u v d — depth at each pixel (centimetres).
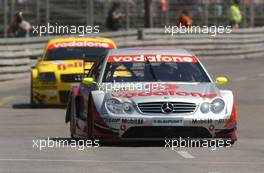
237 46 10669
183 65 3812
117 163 3005
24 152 3350
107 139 3466
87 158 3147
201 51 10288
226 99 3534
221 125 3466
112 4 10081
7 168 2858
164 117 3419
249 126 4753
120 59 3822
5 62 7969
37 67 5869
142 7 10650
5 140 3878
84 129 3691
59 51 5984
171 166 2934
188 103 3450
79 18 9619
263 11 11662
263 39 11200
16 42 8100
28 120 4994
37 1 9350
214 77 8088
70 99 4094
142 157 3181
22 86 7550
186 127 3431
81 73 5688
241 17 11331
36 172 2762
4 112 5531
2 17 9156
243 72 8669
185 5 10838
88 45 6038
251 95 6706
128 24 10369
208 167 2923
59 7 9481
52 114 5375
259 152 3403
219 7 10931
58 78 5716
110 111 3450
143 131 3434
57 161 3053
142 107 3441
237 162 3067
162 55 3881
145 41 9769
